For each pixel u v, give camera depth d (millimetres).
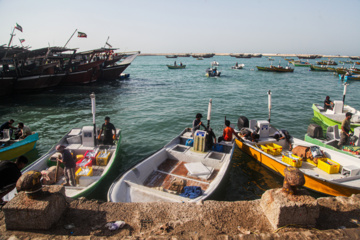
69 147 10375
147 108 22625
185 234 3473
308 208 3467
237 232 3557
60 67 35281
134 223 3748
